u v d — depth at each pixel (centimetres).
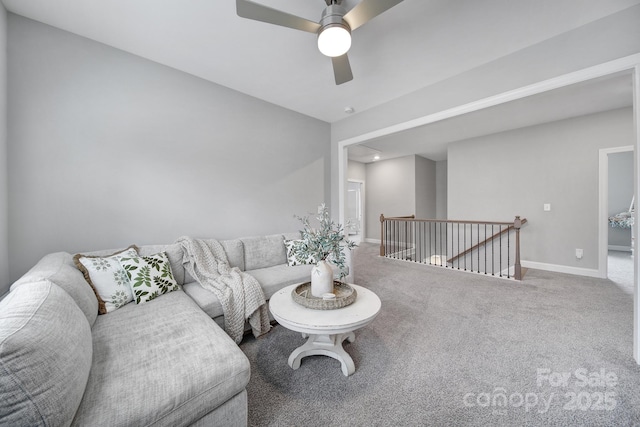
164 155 249
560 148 409
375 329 226
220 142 289
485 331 221
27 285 112
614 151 366
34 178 190
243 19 190
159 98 246
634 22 171
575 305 275
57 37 198
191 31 202
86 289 154
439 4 175
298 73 264
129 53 229
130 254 199
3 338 71
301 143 369
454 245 532
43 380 73
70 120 203
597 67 185
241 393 118
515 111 370
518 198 452
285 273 269
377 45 218
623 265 461
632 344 198
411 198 675
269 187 335
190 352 120
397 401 144
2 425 67
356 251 612
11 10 180
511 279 372
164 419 94
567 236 407
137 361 113
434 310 265
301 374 168
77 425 81
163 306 174
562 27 195
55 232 198
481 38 209
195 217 271
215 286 211
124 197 228
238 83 285
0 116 171
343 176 392
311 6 179
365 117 356
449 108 270
